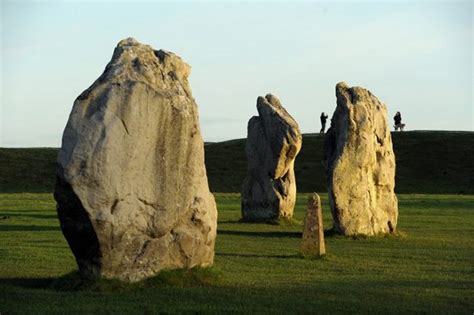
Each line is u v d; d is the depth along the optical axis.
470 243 34.59
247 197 45.84
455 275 24.91
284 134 45.06
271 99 48.28
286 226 43.25
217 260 27.20
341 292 20.86
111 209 19.95
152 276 20.75
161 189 20.81
